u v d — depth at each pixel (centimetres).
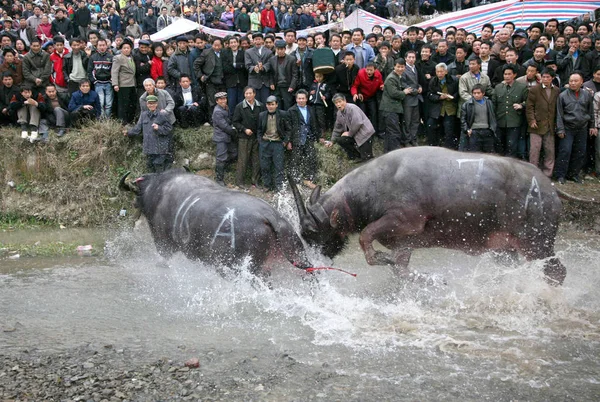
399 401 475
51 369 535
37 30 1831
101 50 1395
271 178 1293
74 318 668
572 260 904
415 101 1299
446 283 737
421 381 510
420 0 2552
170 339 604
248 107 1280
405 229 715
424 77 1318
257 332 622
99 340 602
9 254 996
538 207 696
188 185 764
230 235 682
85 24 1972
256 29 2162
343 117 1190
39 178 1341
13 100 1359
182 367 537
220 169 1304
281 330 627
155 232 791
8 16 1873
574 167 1276
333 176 1297
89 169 1344
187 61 1377
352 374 524
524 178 699
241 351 572
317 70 1298
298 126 1267
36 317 673
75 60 1414
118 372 528
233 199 704
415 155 720
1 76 1382
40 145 1358
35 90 1379
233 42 1363
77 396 485
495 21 1673
